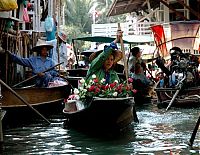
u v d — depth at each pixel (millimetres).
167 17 23625
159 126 10672
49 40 19516
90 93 9461
